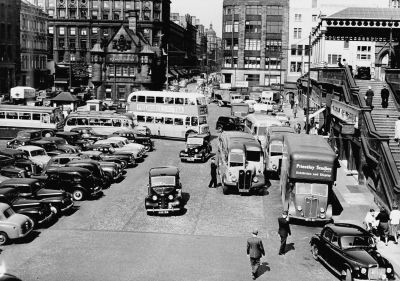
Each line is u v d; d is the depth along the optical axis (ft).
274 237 79.05
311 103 234.38
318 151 85.51
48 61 422.82
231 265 66.39
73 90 319.06
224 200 101.04
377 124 113.39
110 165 115.14
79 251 70.74
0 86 327.88
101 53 308.81
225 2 407.23
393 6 269.03
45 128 169.78
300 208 84.53
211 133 205.67
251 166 104.53
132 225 83.56
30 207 80.07
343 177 121.70
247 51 404.36
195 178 121.49
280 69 376.89
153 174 90.74
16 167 108.68
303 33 374.43
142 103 184.24
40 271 62.95
